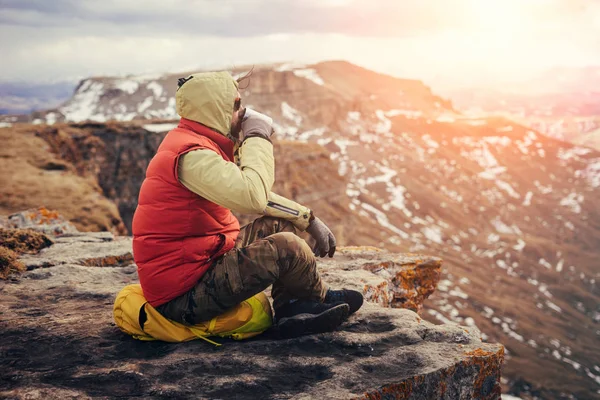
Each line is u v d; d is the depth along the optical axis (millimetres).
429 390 3045
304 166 120688
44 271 5613
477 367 3236
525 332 132000
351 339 3482
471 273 176500
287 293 3617
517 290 171000
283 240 3326
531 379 109875
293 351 3402
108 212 34000
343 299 3752
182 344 3500
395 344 3469
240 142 3408
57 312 4352
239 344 3498
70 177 38469
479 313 137875
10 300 4707
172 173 3105
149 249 3225
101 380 3070
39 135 51438
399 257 6488
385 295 5422
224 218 3340
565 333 142750
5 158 40250
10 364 3324
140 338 3572
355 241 118625
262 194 3098
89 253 6574
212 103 3137
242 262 3246
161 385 3010
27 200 31859
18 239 6832
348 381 2963
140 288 3662
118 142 60531
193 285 3283
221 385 2980
